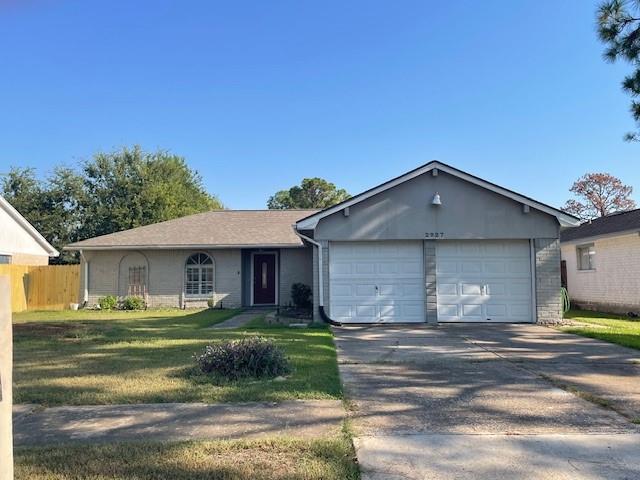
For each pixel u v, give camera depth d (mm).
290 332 11703
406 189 13602
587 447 4336
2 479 2799
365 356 8625
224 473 3764
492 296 13578
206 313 17922
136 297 19891
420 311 13555
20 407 5602
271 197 59500
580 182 49281
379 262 13680
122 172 35812
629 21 9312
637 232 16031
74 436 4672
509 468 3900
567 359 8305
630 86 9344
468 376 7094
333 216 13625
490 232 13477
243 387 6352
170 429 4840
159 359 8320
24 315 17859
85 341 10469
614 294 17641
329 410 5426
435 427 4891
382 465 3957
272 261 20766
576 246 20359
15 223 22031
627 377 7000
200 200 41812
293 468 3859
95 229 34094
